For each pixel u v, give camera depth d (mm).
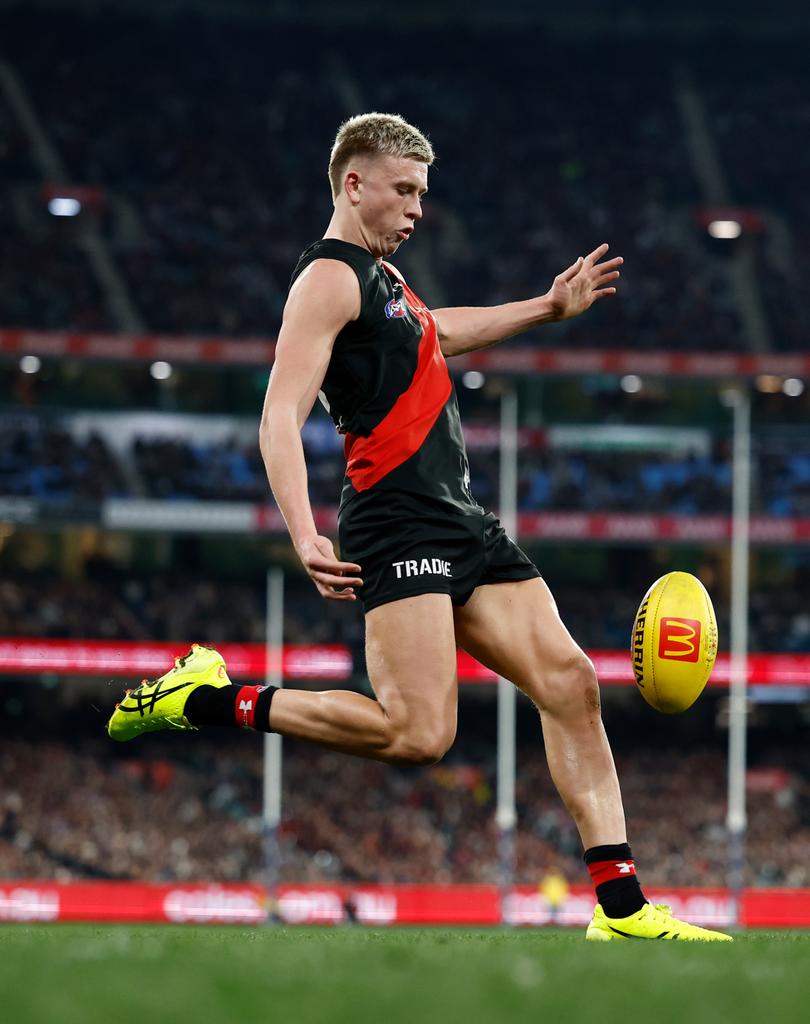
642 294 121312
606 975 8062
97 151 129625
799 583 113188
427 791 99938
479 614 15500
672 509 108750
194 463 108750
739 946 11539
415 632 14805
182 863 91562
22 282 114688
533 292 121688
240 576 110688
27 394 109875
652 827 98812
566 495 108500
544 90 143625
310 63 144125
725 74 147250
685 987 7539
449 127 137625
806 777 104812
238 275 120625
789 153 138250
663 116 141750
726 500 109812
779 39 150750
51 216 123500
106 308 114500
